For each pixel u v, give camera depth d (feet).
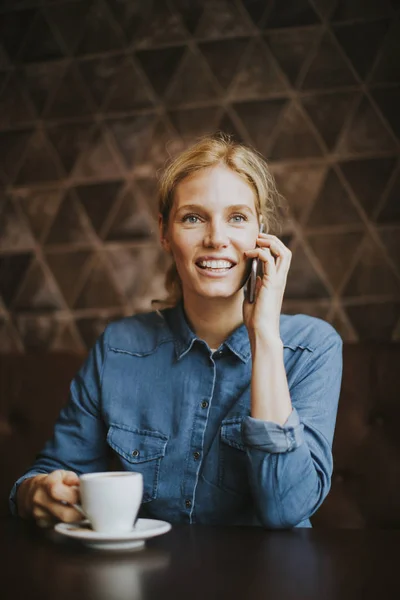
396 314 6.49
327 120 6.70
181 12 7.10
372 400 5.70
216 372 4.08
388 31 6.59
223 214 4.00
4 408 6.34
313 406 3.87
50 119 7.39
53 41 7.40
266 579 2.36
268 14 6.87
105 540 2.78
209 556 2.69
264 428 3.38
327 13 6.72
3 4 7.49
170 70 7.11
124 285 7.16
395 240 6.52
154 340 4.27
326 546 2.85
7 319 7.39
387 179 6.56
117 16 7.27
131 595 2.19
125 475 3.05
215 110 6.97
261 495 3.37
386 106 6.57
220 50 6.98
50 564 2.60
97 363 4.31
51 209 7.37
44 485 3.35
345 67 6.68
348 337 6.59
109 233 7.22
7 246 7.42
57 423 4.33
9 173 7.45
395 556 2.66
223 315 4.17
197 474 3.88
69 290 7.30
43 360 6.40
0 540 3.06
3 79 7.50
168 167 4.26
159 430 4.01
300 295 6.70
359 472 5.58
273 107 6.82
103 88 7.29
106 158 7.25
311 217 6.70
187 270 4.04
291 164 6.77
